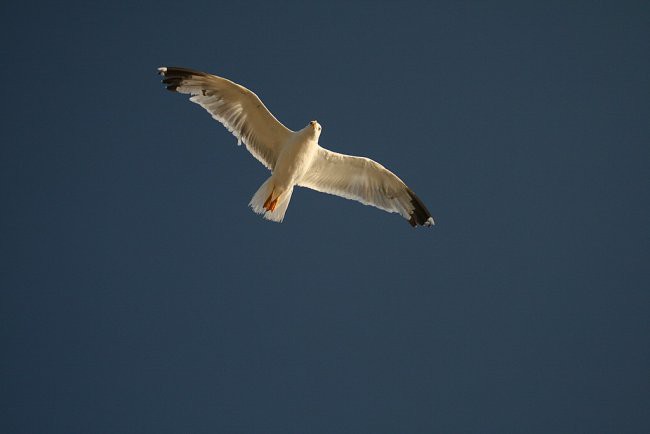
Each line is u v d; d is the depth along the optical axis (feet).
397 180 54.08
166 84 50.93
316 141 50.62
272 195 50.78
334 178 54.03
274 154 52.03
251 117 51.21
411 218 55.62
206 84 50.67
